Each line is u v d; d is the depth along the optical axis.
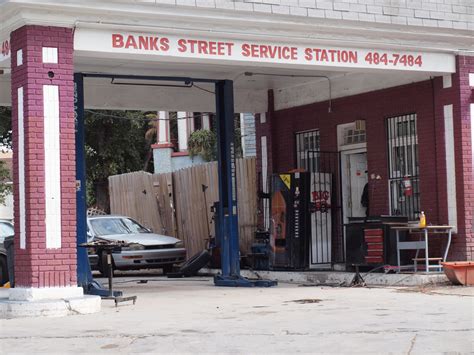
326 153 20.19
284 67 16.11
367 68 16.48
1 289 17.78
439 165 17.53
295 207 18.84
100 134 32.44
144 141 37.28
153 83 19.66
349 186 20.02
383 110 18.86
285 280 18.66
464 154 17.09
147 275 22.52
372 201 19.12
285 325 11.12
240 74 19.05
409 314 11.83
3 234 19.72
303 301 14.09
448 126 17.39
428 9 16.77
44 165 13.34
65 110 13.55
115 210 26.59
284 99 21.55
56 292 13.23
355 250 17.45
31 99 13.30
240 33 15.09
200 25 14.76
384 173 18.83
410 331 10.25
